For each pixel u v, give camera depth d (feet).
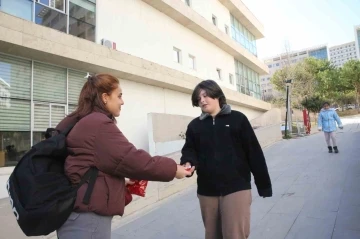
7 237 11.02
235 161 7.47
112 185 5.27
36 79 25.39
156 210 16.65
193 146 8.26
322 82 126.93
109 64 30.25
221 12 62.54
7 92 23.16
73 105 28.45
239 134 7.67
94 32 31.27
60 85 27.43
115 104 6.24
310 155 29.12
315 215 12.45
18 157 23.34
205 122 8.12
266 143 43.86
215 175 7.44
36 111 25.09
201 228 12.98
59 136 5.37
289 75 114.21
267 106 78.74
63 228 4.96
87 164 5.15
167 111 41.50
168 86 40.98
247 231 7.34
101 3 32.30
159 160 5.56
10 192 4.78
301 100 107.34
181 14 43.57
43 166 4.99
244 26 76.23
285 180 19.84
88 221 4.96
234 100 58.70
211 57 55.77
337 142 36.42
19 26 22.21
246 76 73.31
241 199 7.19
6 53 23.34
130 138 34.53
